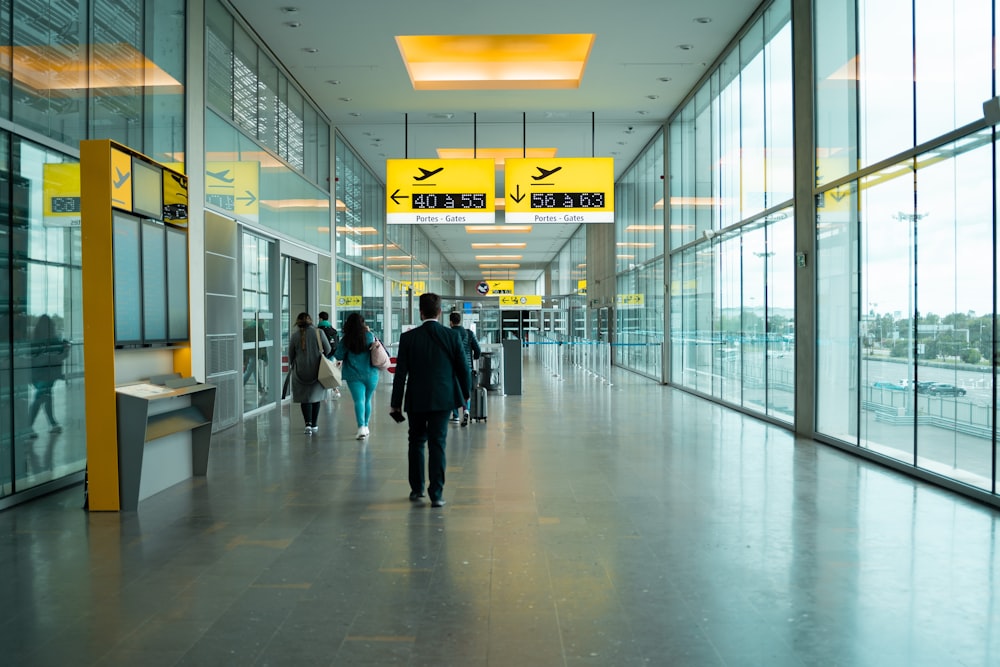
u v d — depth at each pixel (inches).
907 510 240.5
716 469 311.1
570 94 615.2
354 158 799.7
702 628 147.3
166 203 284.4
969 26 257.6
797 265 406.0
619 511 241.1
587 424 456.4
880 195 324.2
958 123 264.4
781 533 214.7
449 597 164.4
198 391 289.9
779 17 434.0
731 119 527.2
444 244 1646.2
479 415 469.4
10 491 251.8
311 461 331.0
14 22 248.8
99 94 299.0
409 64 590.2
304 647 138.9
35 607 159.6
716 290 584.4
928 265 286.5
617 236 1071.0
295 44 500.1
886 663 132.3
